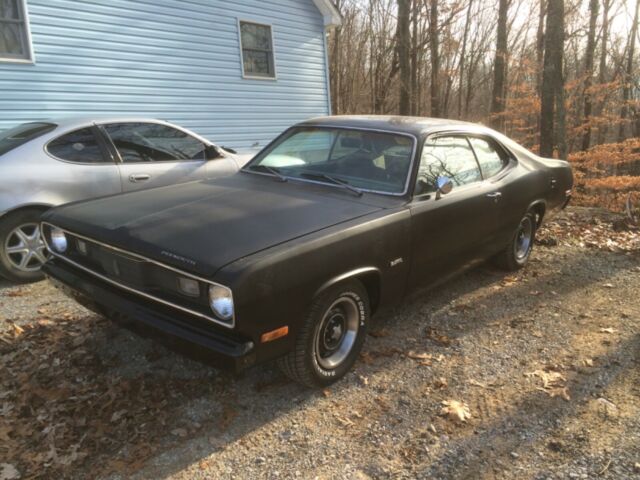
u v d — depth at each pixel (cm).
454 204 391
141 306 278
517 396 316
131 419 283
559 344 382
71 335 375
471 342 384
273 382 324
